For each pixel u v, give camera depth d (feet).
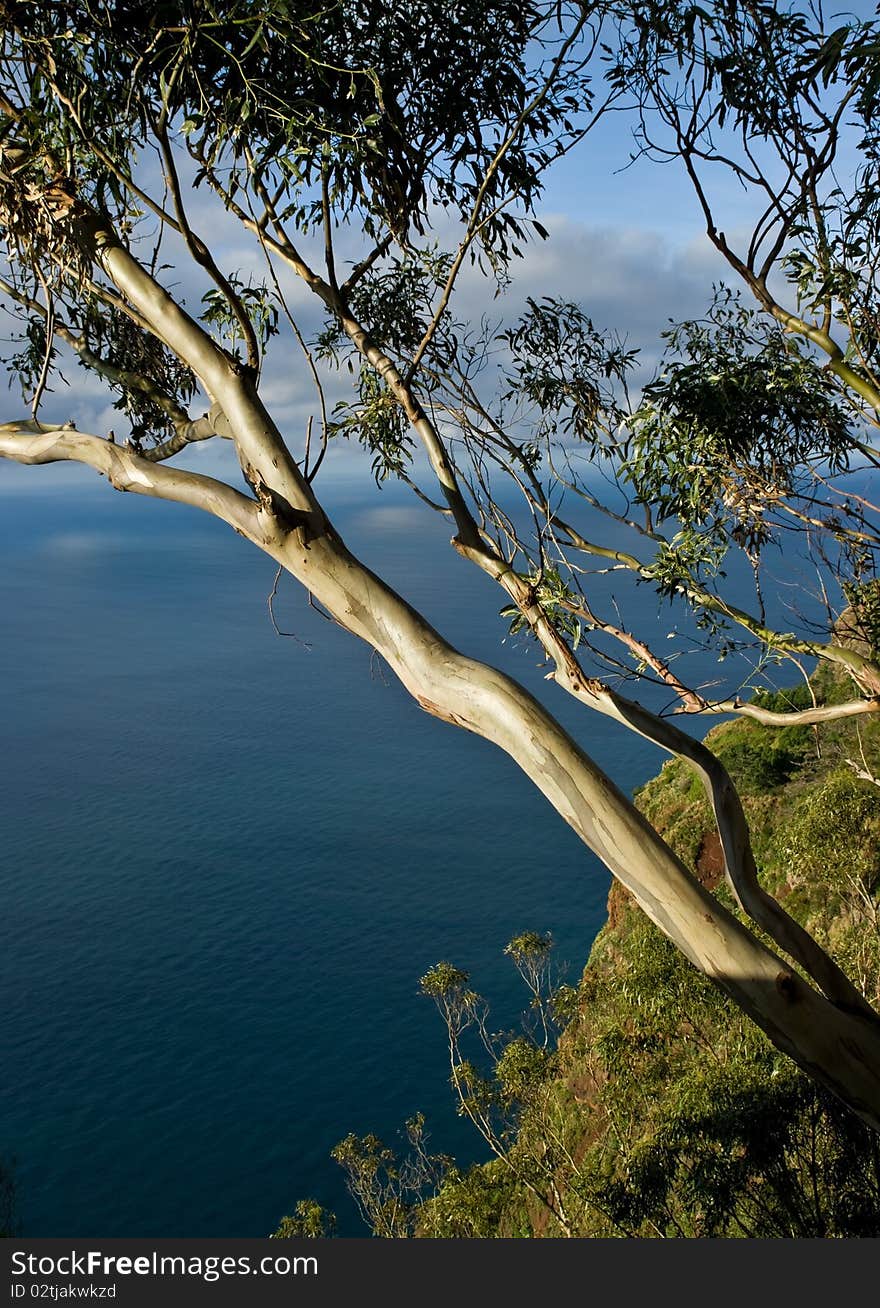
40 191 13.52
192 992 182.91
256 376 13.08
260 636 593.83
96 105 13.62
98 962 197.16
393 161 16.85
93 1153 137.90
